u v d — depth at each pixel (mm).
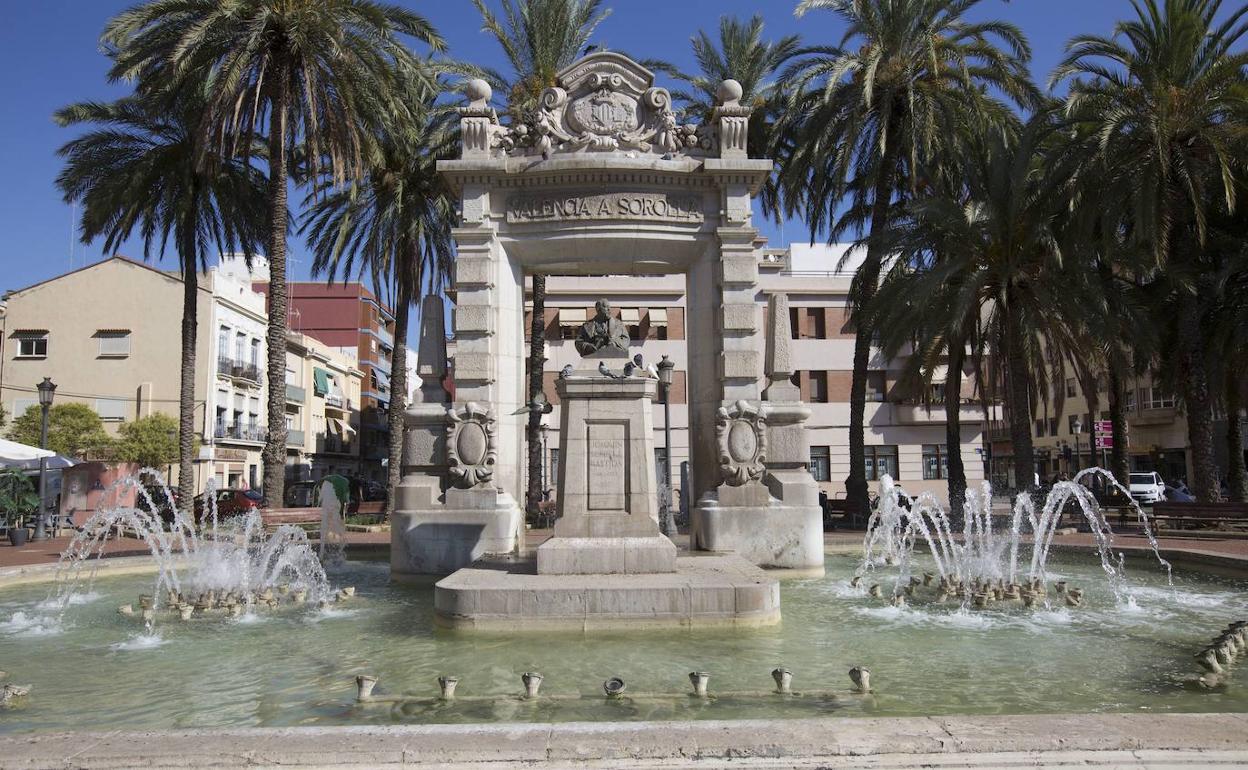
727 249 15953
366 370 77938
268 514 24625
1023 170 22359
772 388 16406
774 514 15172
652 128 16172
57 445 36500
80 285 46469
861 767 4453
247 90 24266
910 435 48875
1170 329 26594
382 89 24281
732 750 4602
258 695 7148
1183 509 21953
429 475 15430
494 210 16078
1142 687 7164
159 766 4578
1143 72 21672
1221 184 22594
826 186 31031
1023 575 14133
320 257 33562
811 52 27625
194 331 29359
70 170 27812
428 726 5008
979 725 4941
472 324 15711
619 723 5031
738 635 9453
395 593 13609
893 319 25016
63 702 7035
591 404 11375
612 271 17375
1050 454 66688
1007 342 23594
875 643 8992
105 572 16656
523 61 28844
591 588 9789
